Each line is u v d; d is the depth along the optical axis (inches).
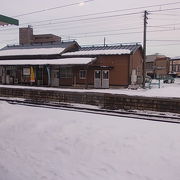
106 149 246.1
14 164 210.7
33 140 278.2
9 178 183.9
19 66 1239.5
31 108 482.6
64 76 1168.8
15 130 319.3
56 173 193.6
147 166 207.3
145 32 1060.5
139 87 1095.0
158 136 284.5
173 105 496.7
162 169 201.3
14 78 1289.4
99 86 1089.4
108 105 587.8
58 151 243.6
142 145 255.1
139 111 533.0
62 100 671.1
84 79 1117.7
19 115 399.5
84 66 1083.3
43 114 415.5
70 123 346.6
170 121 417.4
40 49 1325.0
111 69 1077.1
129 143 260.5
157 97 515.5
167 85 1289.4
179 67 2090.3
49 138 283.1
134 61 1128.2
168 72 2149.4
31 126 331.6
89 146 254.7
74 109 556.7
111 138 277.3
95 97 608.7
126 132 301.1
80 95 634.8
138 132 301.3
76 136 286.5
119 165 209.8
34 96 734.5
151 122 364.5
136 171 198.1
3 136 296.0
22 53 1323.8
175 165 208.2
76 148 250.8
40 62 1149.1
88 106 607.5
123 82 1059.3
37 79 1230.9
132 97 548.7
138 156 227.9
